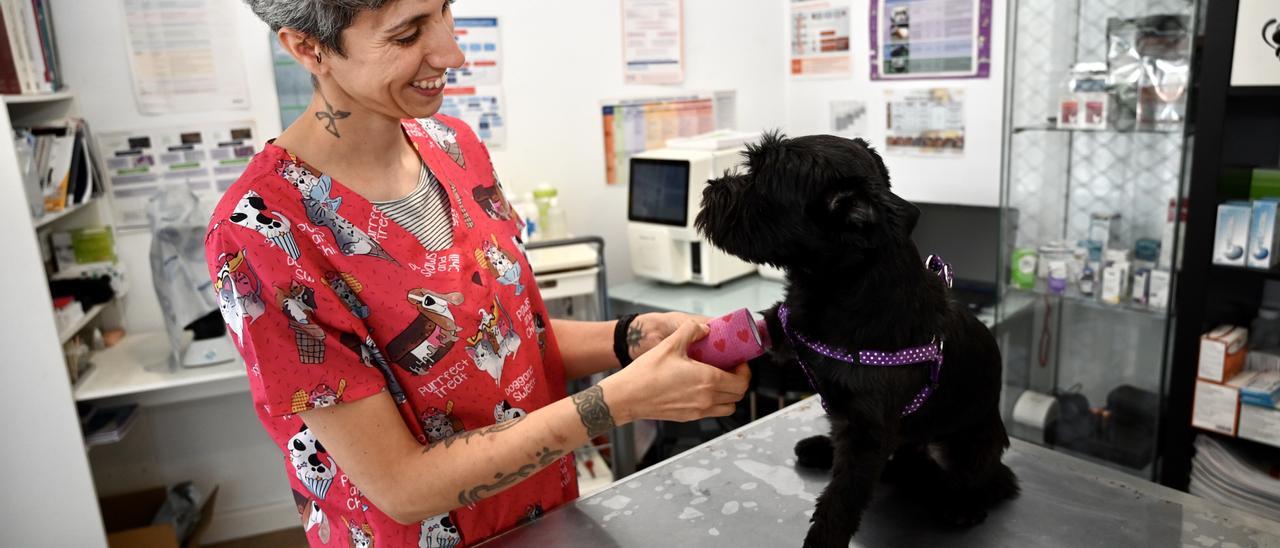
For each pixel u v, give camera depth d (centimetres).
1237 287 224
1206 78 199
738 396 99
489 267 105
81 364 246
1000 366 111
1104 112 230
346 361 88
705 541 105
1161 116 221
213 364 246
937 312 99
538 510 114
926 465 115
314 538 106
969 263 277
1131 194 256
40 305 214
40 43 237
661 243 282
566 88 308
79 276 260
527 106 303
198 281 234
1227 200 208
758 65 342
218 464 292
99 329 272
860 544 104
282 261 85
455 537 105
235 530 296
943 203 288
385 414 90
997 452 110
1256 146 214
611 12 309
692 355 101
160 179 269
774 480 119
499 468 90
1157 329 257
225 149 272
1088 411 260
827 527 95
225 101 269
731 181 101
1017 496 113
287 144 93
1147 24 220
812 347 98
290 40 85
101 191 261
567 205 318
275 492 301
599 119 315
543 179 312
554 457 93
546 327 118
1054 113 252
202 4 260
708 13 326
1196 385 215
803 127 347
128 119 262
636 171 286
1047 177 270
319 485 99
